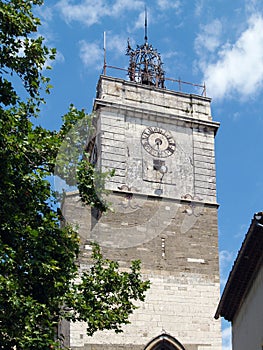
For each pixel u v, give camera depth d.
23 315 17.02
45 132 20.64
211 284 38.06
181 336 36.19
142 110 41.75
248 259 21.17
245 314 23.38
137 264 22.78
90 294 20.72
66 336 34.09
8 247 17.56
